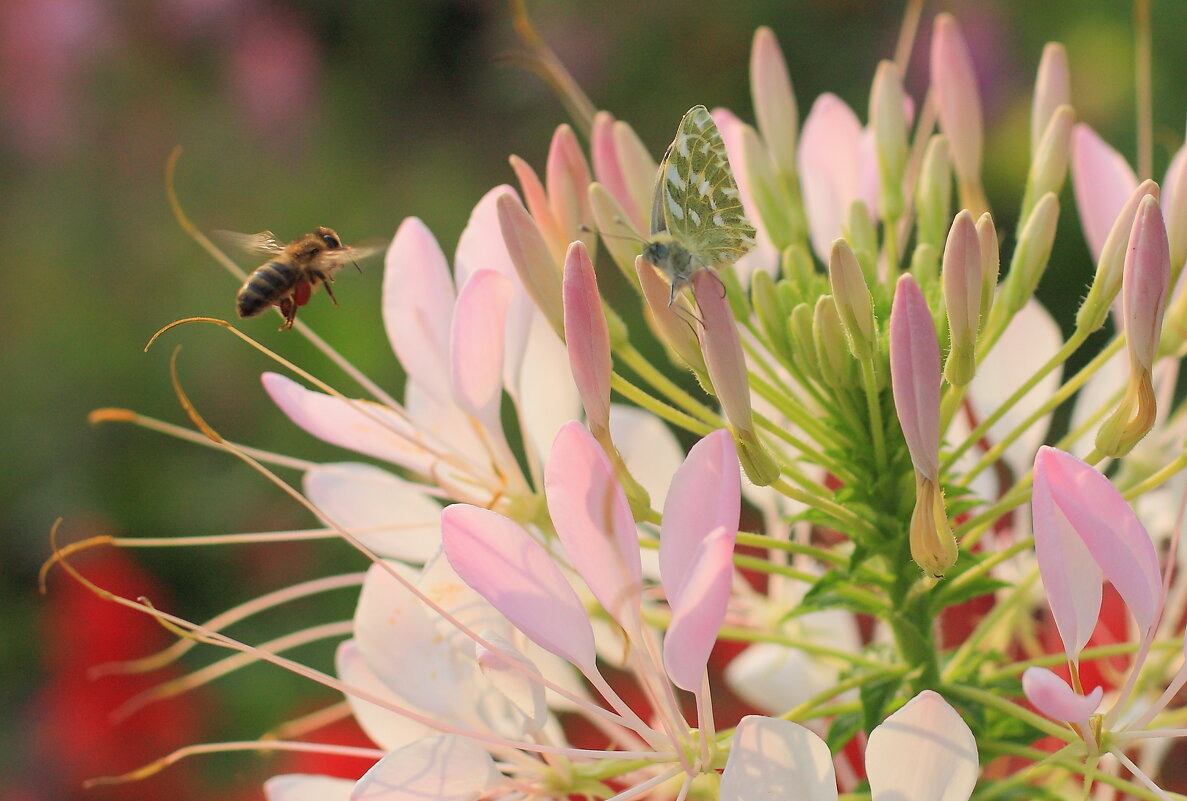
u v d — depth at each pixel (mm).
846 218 603
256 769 904
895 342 517
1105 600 621
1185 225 548
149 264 1253
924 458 521
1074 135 583
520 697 526
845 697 598
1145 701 577
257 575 1097
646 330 1111
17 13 1275
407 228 570
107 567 852
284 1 1329
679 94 1295
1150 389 527
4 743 998
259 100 1295
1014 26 1168
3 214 1276
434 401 569
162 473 1160
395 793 525
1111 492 502
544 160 1332
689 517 510
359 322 1176
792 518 559
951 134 586
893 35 1224
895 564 552
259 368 1172
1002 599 599
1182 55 1131
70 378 1202
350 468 581
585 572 517
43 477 1176
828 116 605
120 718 791
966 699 549
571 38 1312
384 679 550
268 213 1285
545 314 545
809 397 582
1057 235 1087
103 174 1280
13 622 1115
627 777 558
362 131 1344
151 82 1294
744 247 531
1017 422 592
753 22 1267
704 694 522
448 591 543
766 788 508
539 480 568
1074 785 576
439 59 1356
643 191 570
